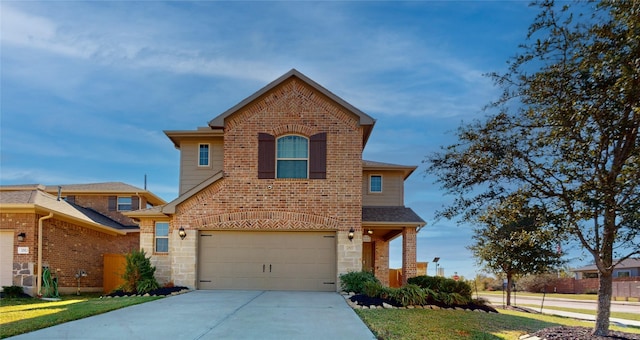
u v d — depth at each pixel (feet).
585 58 25.55
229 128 51.39
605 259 27.43
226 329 26.32
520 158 28.12
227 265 49.93
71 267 59.77
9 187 73.92
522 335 28.63
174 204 50.03
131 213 55.01
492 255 58.03
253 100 51.34
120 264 65.26
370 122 50.65
